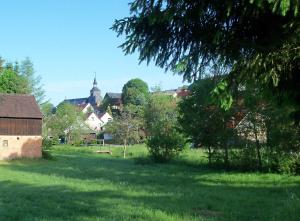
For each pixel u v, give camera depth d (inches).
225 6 251.0
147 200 681.0
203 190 832.9
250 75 247.3
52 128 3405.5
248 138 1255.5
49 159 2014.0
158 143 1712.6
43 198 696.4
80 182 987.3
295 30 231.6
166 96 3248.0
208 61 279.1
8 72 2812.5
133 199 692.1
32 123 2065.7
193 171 1305.4
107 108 5334.6
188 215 539.5
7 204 631.2
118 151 2755.9
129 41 281.4
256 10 237.8
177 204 640.4
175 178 1105.4
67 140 3577.8
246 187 890.7
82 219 509.7
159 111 3021.7
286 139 1114.1
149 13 262.2
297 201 640.4
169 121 1809.8
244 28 263.0
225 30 262.4
